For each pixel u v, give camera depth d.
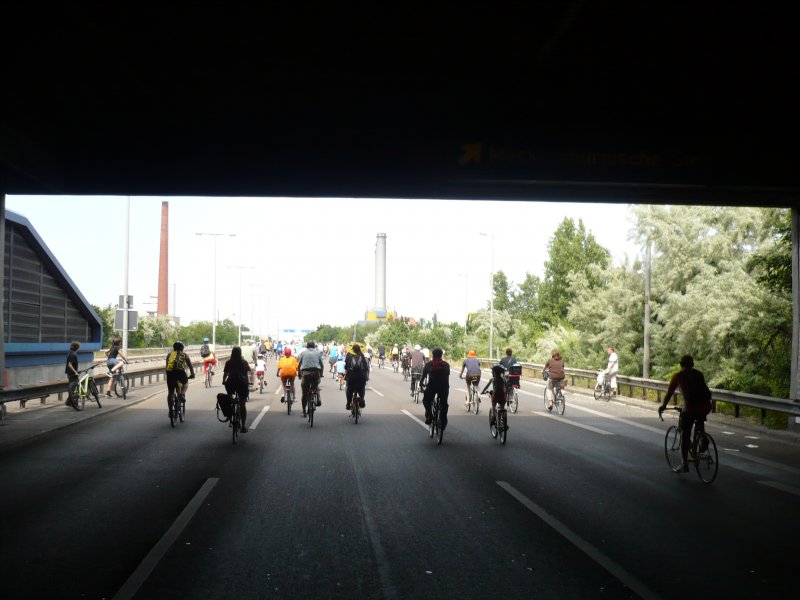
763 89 10.41
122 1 7.97
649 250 31.23
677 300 27.45
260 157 12.62
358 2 7.96
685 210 30.80
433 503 8.77
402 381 37.78
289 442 14.29
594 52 9.20
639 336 33.91
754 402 17.50
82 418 17.50
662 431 16.73
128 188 12.91
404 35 8.78
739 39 8.76
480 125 12.02
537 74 9.97
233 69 9.92
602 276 35.44
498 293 66.12
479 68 9.77
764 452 13.70
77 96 11.02
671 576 6.05
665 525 7.83
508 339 55.91
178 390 17.20
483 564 6.34
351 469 11.15
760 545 7.05
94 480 10.14
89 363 34.28
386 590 5.65
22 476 10.44
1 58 9.57
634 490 9.78
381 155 12.52
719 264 29.52
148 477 10.39
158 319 81.62
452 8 8.05
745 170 12.36
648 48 9.06
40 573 6.02
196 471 10.91
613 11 8.08
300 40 8.95
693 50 9.09
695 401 10.62
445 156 12.03
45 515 8.06
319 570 6.14
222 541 7.03
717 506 8.84
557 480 10.41
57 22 8.48
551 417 19.97
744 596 5.58
